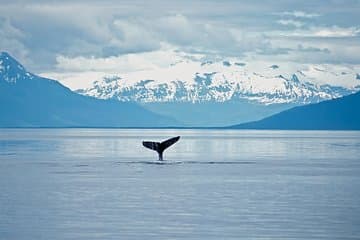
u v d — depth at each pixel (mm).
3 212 126375
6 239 103188
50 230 109438
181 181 181875
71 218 120125
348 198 146875
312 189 164375
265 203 138750
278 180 186875
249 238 104250
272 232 108375
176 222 116562
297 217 121312
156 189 162750
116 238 103938
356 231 109062
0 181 180750
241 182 180375
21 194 152000
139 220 118250
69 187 166375
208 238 104000
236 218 120500
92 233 107375
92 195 150750
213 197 148250
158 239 103438
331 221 117500
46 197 146750
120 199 144125
